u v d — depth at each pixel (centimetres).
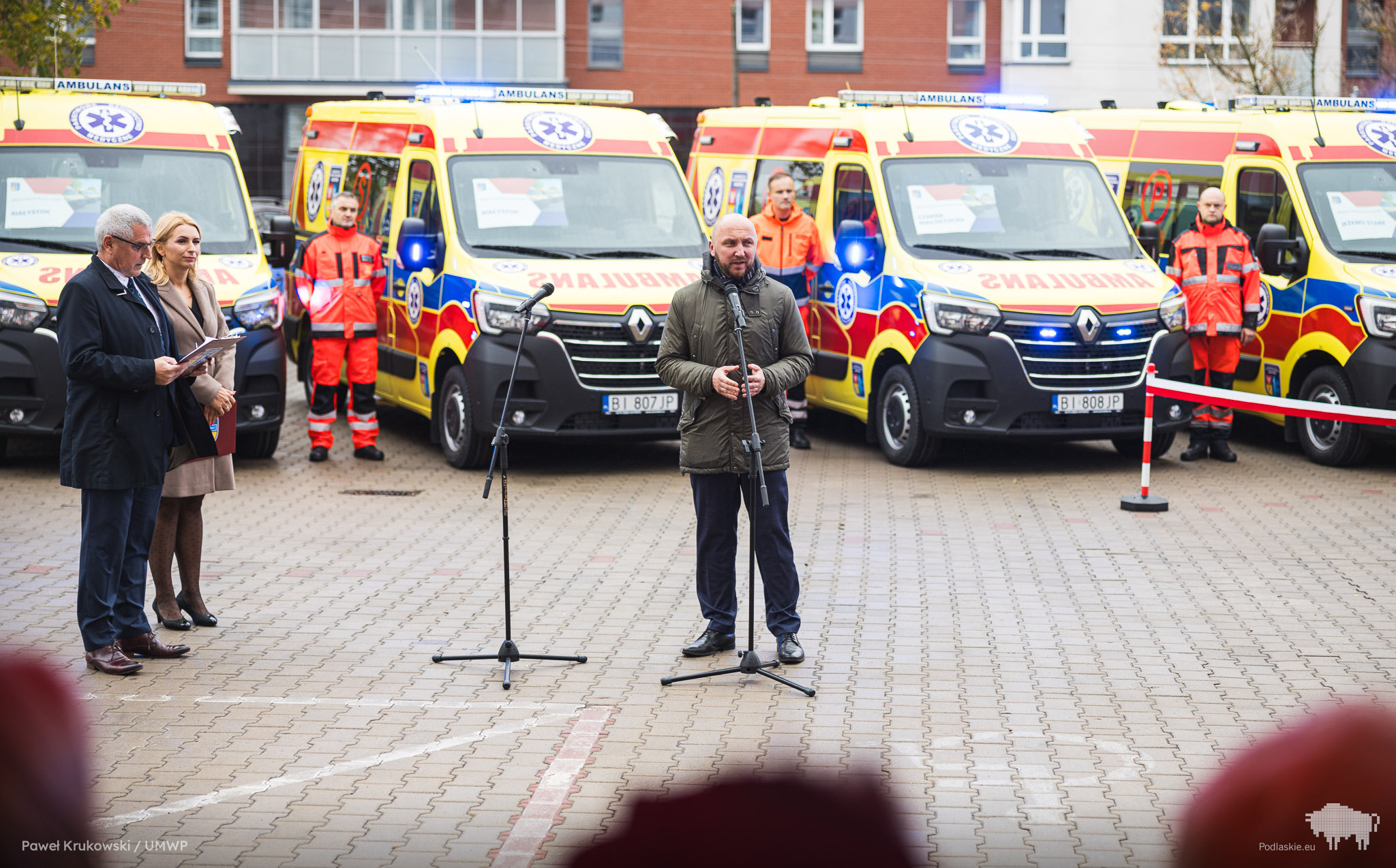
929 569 806
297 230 1471
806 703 561
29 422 1024
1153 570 804
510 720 538
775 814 84
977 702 562
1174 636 666
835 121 1245
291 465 1150
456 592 749
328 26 3697
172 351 607
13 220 1068
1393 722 82
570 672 606
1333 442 1150
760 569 629
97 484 576
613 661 624
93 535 588
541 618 698
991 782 468
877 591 756
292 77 3700
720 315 618
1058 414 1080
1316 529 915
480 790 460
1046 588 761
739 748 504
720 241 617
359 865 394
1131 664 618
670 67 3853
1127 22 3744
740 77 3878
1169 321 1099
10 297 1013
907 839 84
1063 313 1073
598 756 496
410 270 1184
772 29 3866
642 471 1144
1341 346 1130
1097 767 484
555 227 1130
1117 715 545
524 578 782
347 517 945
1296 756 82
